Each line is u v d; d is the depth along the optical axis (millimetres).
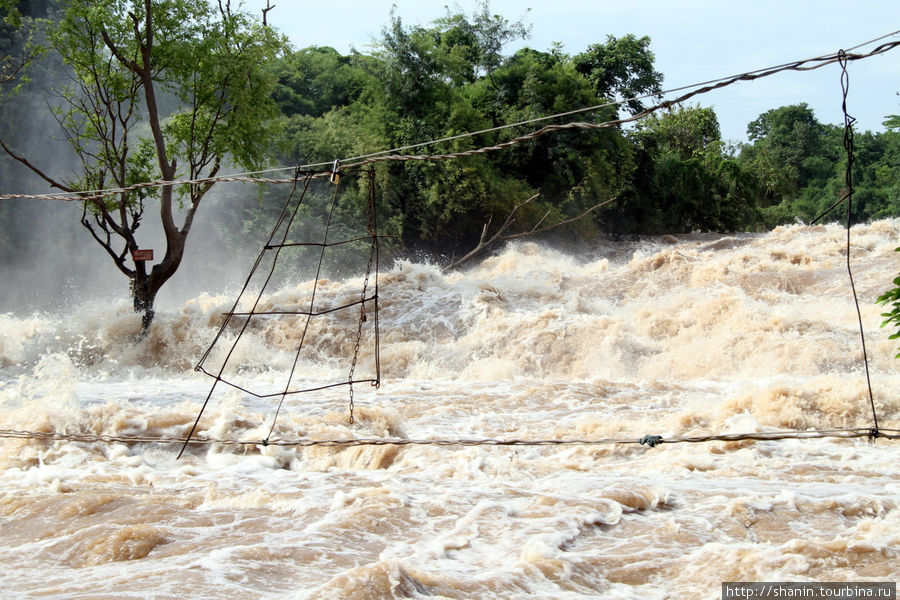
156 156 22047
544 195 46656
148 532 6629
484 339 21266
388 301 23609
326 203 39969
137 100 21125
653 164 55031
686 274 25422
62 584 5633
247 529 6934
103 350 21984
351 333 22344
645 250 47062
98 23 19703
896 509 7301
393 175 40625
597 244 49375
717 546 6281
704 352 18953
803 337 18484
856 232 29078
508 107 47344
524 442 7176
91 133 21547
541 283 25109
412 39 42656
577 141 46219
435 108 42500
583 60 53781
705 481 8852
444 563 6086
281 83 49375
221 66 20938
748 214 65375
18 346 21688
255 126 21516
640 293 25000
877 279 23125
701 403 14203
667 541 6598
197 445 10836
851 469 9688
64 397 11875
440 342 21656
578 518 7043
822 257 25812
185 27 21062
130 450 10727
